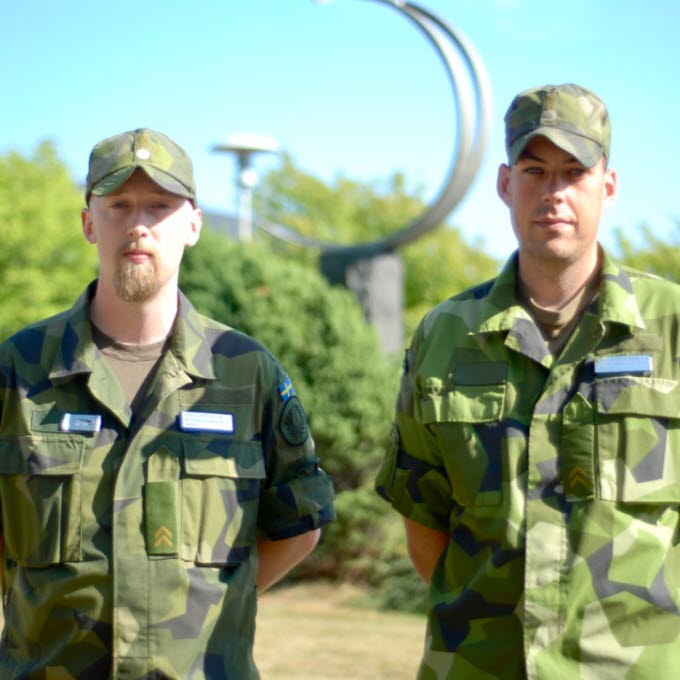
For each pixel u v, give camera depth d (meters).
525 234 3.06
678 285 3.13
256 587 3.17
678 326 3.06
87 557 2.94
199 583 2.98
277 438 3.22
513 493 3.04
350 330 9.60
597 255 3.18
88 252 15.20
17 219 14.62
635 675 2.91
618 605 2.93
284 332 9.38
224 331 3.22
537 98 3.05
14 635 3.02
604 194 3.13
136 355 3.10
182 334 3.11
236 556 3.05
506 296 3.19
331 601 9.10
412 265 26.39
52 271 14.88
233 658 3.02
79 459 2.99
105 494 2.98
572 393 3.06
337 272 12.46
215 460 3.05
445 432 3.15
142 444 3.02
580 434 3.02
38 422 3.03
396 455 3.36
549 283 3.12
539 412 3.07
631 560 2.95
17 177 15.21
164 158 3.04
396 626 8.14
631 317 3.06
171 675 2.92
